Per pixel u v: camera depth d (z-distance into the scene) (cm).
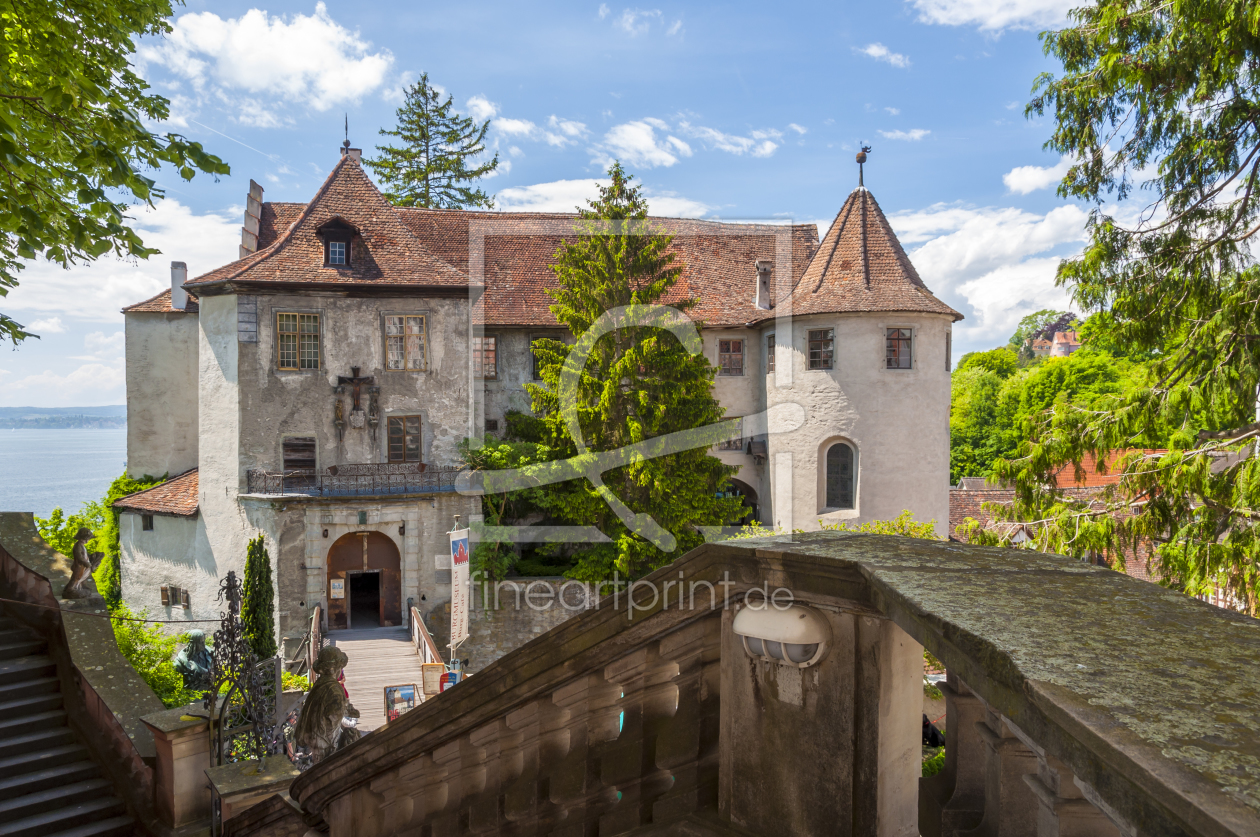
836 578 217
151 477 2684
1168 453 1084
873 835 218
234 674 919
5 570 1198
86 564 1127
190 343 2711
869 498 2095
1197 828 88
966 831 223
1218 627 155
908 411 2117
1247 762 97
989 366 6425
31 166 712
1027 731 132
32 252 744
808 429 2111
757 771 246
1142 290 1162
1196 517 1088
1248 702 116
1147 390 1132
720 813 260
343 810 427
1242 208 1102
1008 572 205
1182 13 1023
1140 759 100
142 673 1295
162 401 2695
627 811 288
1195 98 1064
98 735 975
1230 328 1035
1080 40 1171
